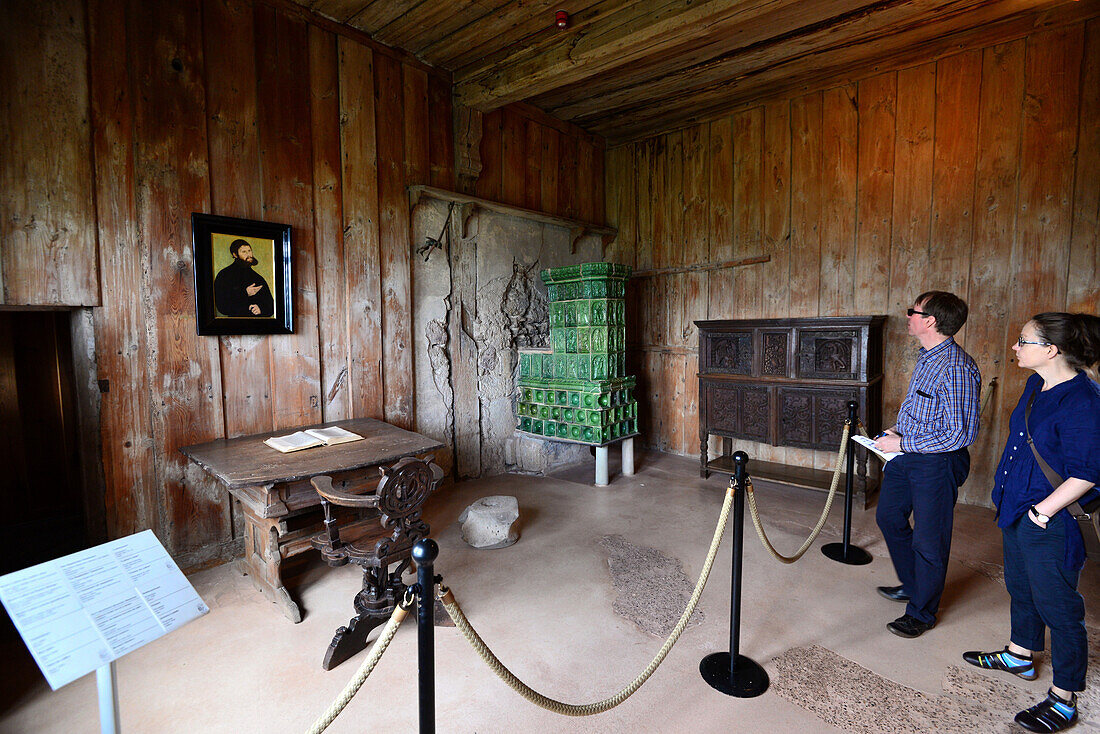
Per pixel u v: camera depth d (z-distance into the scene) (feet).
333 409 13.39
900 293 15.08
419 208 15.25
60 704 7.23
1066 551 6.45
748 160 17.79
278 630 8.91
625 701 7.18
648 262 20.74
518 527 12.87
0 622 8.94
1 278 8.76
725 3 10.96
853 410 11.18
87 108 9.54
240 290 11.48
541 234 19.07
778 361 15.43
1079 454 6.16
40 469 12.83
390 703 7.22
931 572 8.43
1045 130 12.87
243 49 11.51
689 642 8.50
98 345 9.82
